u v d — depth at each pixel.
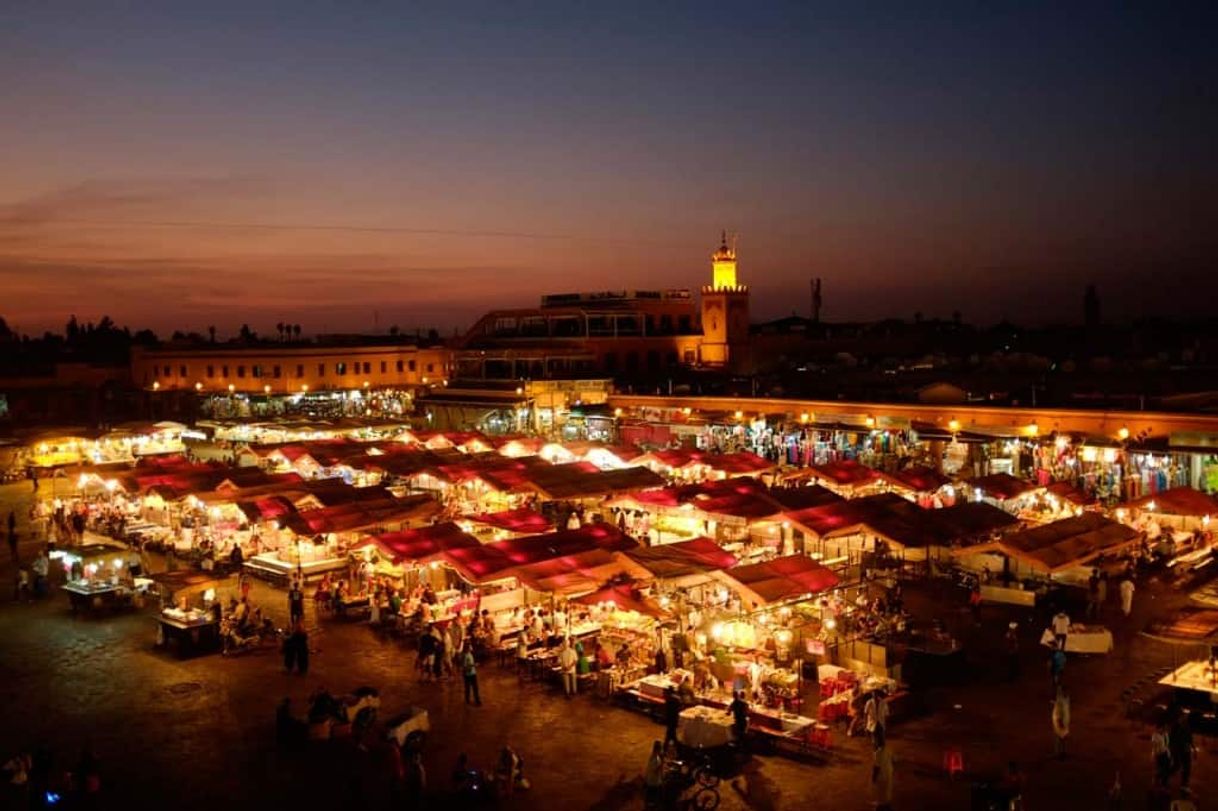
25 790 20.52
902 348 102.19
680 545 29.20
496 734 22.62
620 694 24.50
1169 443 40.91
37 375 99.00
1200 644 21.66
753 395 64.38
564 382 72.31
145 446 64.69
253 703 24.91
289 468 55.47
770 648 25.33
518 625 28.52
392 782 19.50
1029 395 55.00
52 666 27.78
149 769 21.25
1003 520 33.16
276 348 98.06
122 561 34.28
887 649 24.09
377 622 30.86
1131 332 89.94
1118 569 32.34
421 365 101.12
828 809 18.69
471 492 46.16
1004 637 27.92
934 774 19.84
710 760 20.48
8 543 43.66
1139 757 20.34
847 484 40.12
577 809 19.05
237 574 36.19
